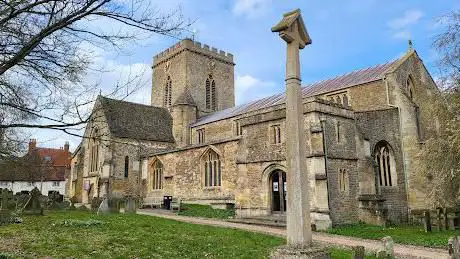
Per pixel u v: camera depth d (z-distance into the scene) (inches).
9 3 223.6
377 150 1086.4
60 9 234.5
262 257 458.3
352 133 964.0
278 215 903.7
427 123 1107.3
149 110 1925.4
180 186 1389.0
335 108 930.7
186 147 1381.6
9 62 224.5
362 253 371.9
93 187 1636.3
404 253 558.6
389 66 1252.5
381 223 882.1
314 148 858.8
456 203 909.2
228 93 2253.9
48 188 2576.3
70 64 258.2
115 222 737.6
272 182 956.0
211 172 1275.8
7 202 818.2
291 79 354.6
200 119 1932.8
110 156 1556.3
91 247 474.9
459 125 785.6
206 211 1129.4
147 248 486.9
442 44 764.0
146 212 1207.6
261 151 973.2
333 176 872.3
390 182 1091.9
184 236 599.5
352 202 903.1
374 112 1075.9
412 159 1086.4
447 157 839.7
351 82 1295.5
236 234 657.6
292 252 310.5
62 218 800.3
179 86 2084.2
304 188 332.8
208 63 2164.1
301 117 349.1
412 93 1248.8
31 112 242.7
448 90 814.5
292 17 362.3
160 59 2246.6
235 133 1540.4
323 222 813.2
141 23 247.9
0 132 333.7
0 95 256.2
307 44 380.8
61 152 2832.2
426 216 812.0
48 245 475.2
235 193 1047.0
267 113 973.2
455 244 432.5
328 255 323.3
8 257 391.2
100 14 237.1
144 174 1594.5
